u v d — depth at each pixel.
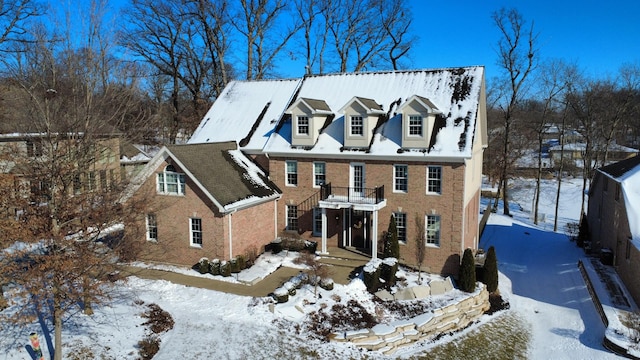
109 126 22.67
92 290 15.67
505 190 46.09
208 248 24.33
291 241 27.31
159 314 19.61
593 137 51.94
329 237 28.17
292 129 28.30
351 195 27.02
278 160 28.67
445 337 20.27
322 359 17.14
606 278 25.86
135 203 17.72
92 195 15.78
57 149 14.86
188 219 24.66
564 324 21.73
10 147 15.21
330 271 24.20
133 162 40.28
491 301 23.94
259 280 23.14
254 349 17.45
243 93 34.22
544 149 84.94
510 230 38.81
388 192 26.02
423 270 25.44
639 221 23.77
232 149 29.23
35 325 17.89
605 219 30.28
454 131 25.00
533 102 76.69
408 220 25.72
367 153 25.92
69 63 18.56
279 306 20.03
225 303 20.67
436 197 24.83
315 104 28.00
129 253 18.17
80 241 15.76
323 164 27.72
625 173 26.81
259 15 44.25
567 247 34.09
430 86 27.94
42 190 14.93
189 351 17.08
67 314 18.88
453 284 23.64
